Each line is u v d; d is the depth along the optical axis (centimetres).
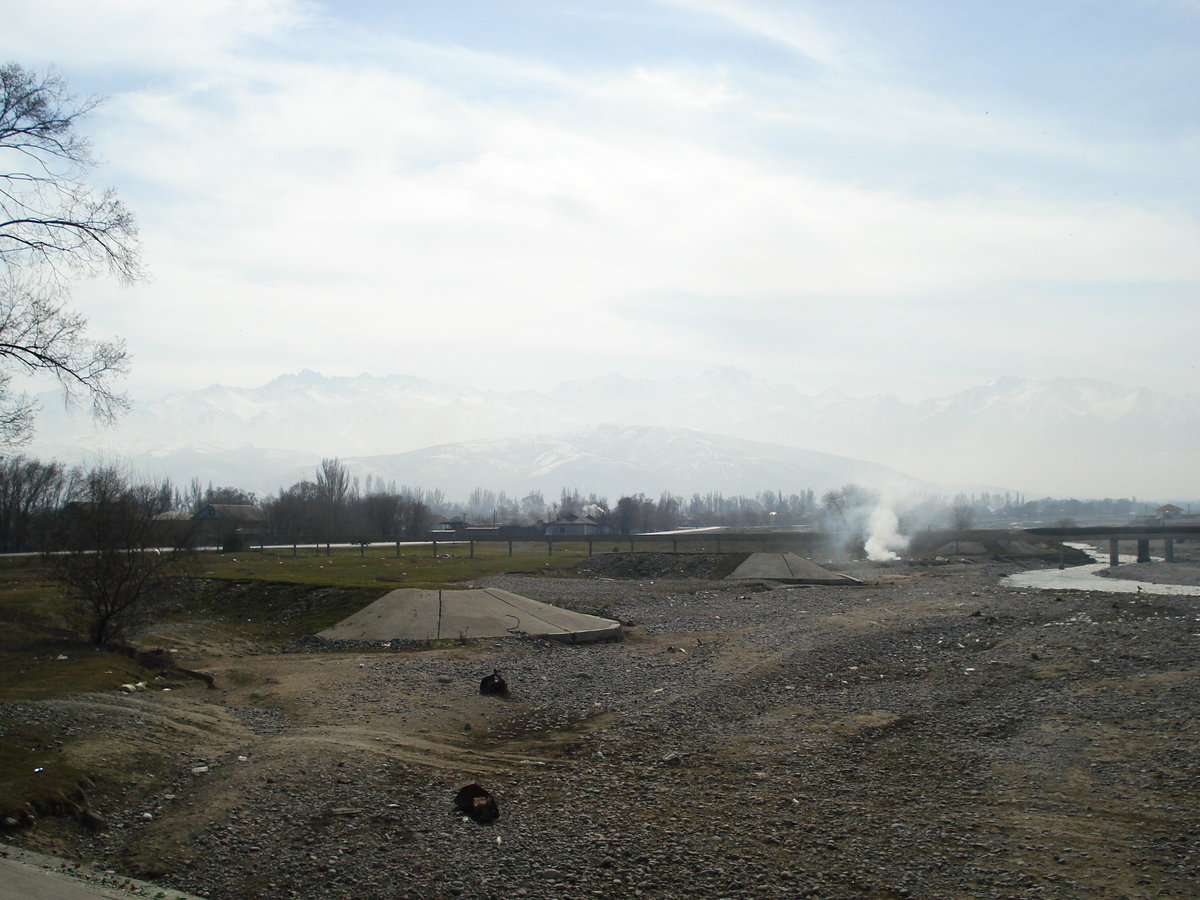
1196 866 1609
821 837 1758
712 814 1886
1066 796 2014
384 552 12450
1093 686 3166
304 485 18462
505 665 3766
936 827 1819
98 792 1861
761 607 6412
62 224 2230
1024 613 5625
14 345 2166
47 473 10806
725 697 3097
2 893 1309
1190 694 2953
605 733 2614
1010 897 1489
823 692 3212
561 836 1742
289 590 5491
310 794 1928
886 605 6438
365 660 3878
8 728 2123
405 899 1465
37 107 2128
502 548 14438
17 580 5978
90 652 3381
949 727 2667
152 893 1438
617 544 15338
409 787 2017
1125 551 16212
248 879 1528
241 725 2577
